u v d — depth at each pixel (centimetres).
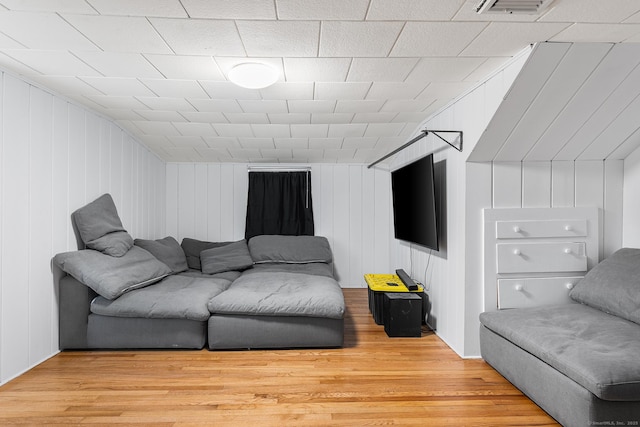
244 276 365
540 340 195
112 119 352
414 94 282
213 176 503
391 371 245
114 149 363
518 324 219
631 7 162
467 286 266
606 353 172
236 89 275
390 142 427
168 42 199
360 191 511
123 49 207
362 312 393
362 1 160
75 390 218
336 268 512
